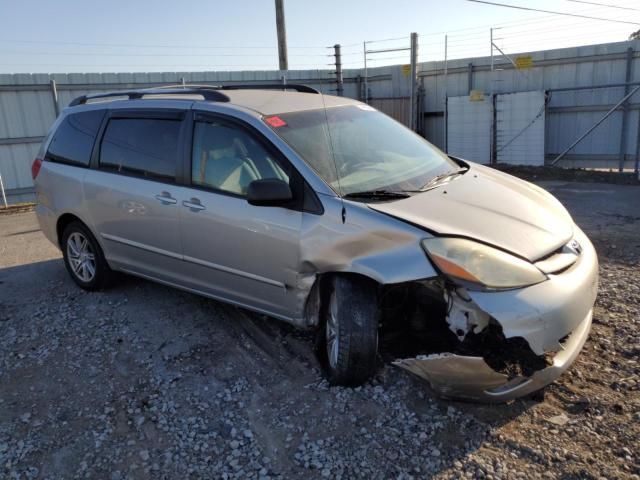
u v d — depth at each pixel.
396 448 2.87
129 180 4.51
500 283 2.88
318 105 4.29
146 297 4.99
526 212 3.45
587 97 13.07
